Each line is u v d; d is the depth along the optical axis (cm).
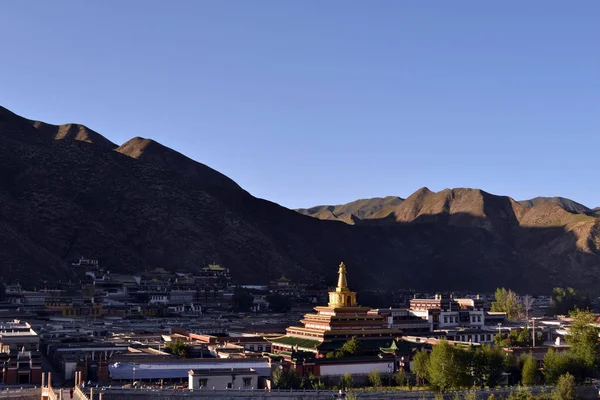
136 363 17375
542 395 16275
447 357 16988
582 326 19825
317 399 15812
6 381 17738
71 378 18312
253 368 17700
